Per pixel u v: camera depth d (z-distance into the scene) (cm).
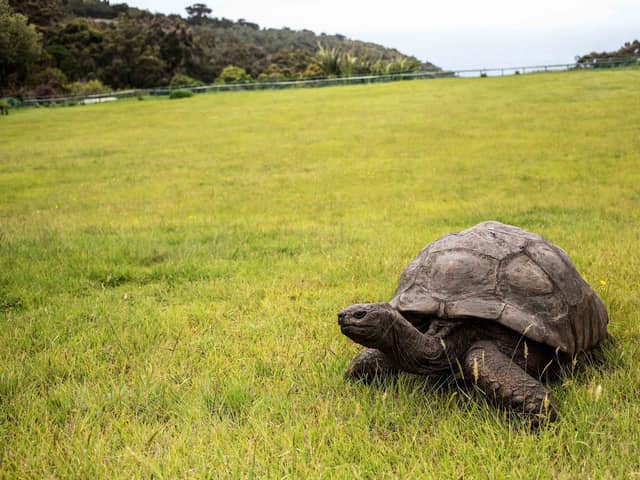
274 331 493
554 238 801
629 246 718
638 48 7638
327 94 4159
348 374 389
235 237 901
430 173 1539
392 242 811
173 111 3675
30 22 8550
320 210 1162
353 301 566
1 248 807
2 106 4122
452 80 4556
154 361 434
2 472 288
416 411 345
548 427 308
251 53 11038
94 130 2962
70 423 352
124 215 1135
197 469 289
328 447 308
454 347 348
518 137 2052
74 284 657
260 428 324
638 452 288
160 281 683
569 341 353
